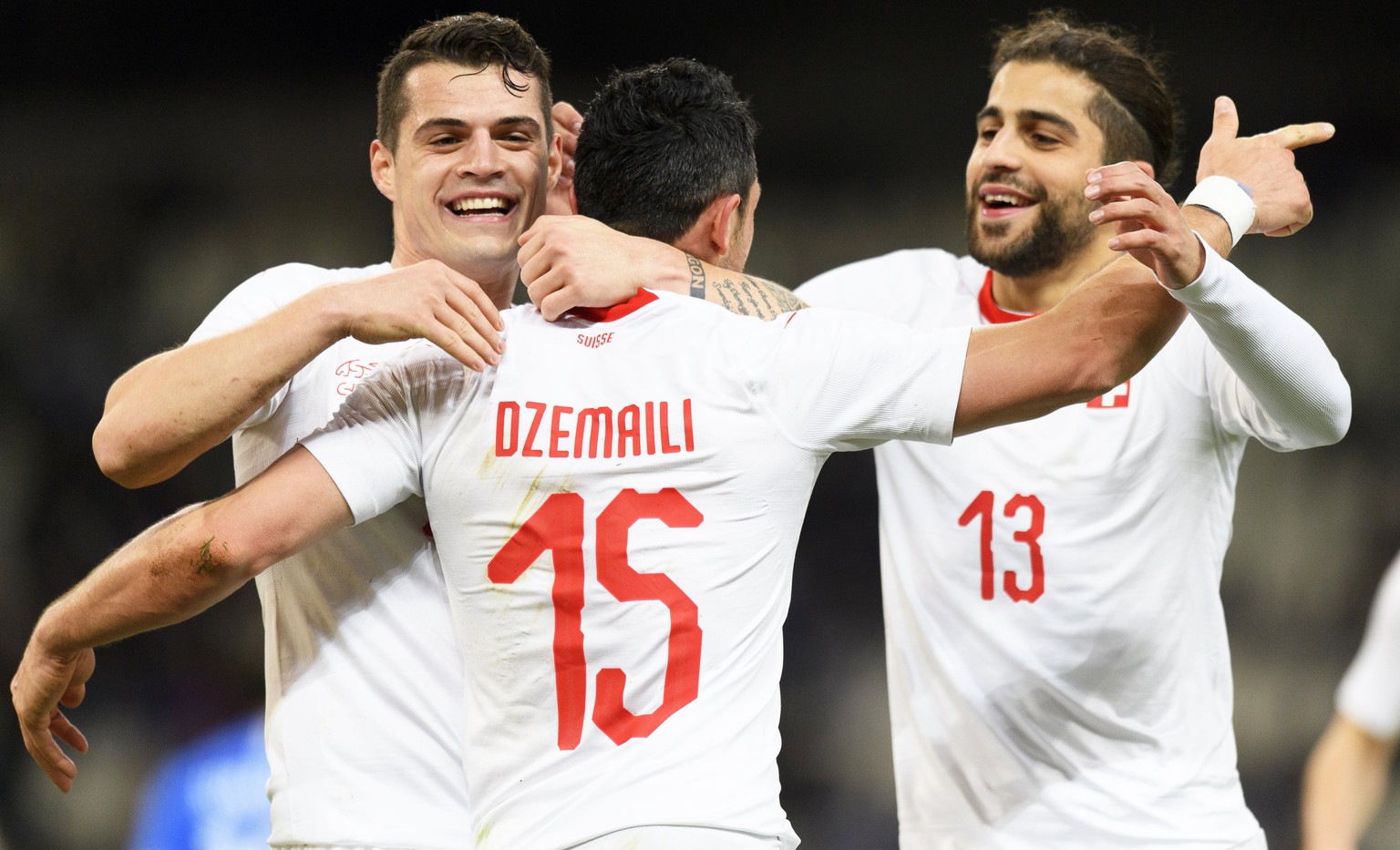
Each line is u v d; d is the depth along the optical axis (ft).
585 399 29.27
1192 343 40.19
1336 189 130.21
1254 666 116.98
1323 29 128.57
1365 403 124.67
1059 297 42.60
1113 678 40.16
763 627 29.37
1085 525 40.11
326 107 136.36
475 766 29.60
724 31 136.67
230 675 106.73
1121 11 130.62
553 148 40.75
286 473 29.04
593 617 28.48
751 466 28.96
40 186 134.72
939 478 41.29
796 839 29.86
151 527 30.78
